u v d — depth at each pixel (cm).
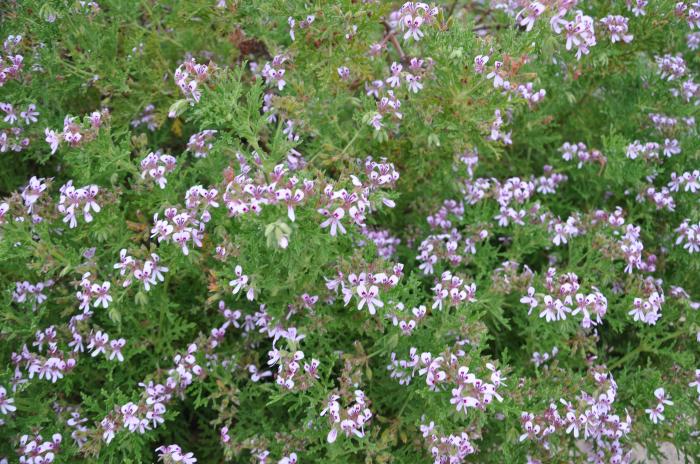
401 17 98
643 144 117
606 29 110
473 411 91
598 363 108
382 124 99
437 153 106
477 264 106
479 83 97
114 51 106
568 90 119
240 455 102
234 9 105
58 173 111
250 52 114
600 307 97
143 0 108
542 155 121
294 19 101
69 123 92
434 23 98
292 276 90
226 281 92
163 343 102
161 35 112
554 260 110
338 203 87
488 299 100
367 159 99
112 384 101
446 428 93
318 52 102
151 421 99
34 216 94
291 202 84
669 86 116
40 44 104
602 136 110
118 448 94
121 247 98
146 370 101
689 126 115
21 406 96
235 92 89
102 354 100
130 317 97
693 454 105
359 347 95
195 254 94
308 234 87
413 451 100
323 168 107
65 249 96
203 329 107
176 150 118
